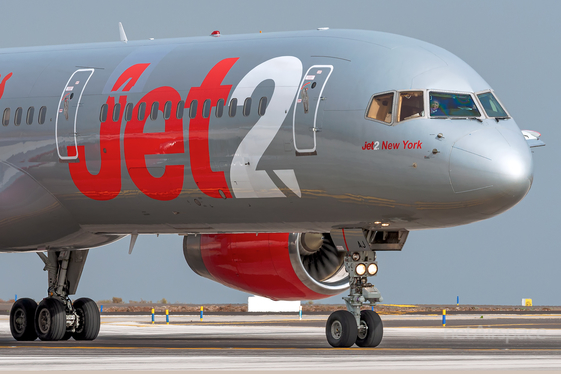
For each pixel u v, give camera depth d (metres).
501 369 43.31
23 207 66.50
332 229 61.88
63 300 74.00
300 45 61.47
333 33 62.12
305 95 58.50
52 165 65.44
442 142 55.69
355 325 60.91
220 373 41.00
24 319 73.38
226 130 60.03
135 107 63.22
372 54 59.34
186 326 104.06
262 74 60.44
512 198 55.78
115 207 65.00
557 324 110.25
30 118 66.56
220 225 64.19
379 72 58.12
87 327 73.81
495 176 54.91
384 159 56.41
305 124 58.06
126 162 63.00
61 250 73.19
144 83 63.84
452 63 59.47
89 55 68.44
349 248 62.00
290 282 71.25
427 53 59.53
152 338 77.69
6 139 67.00
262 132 59.03
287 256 70.38
